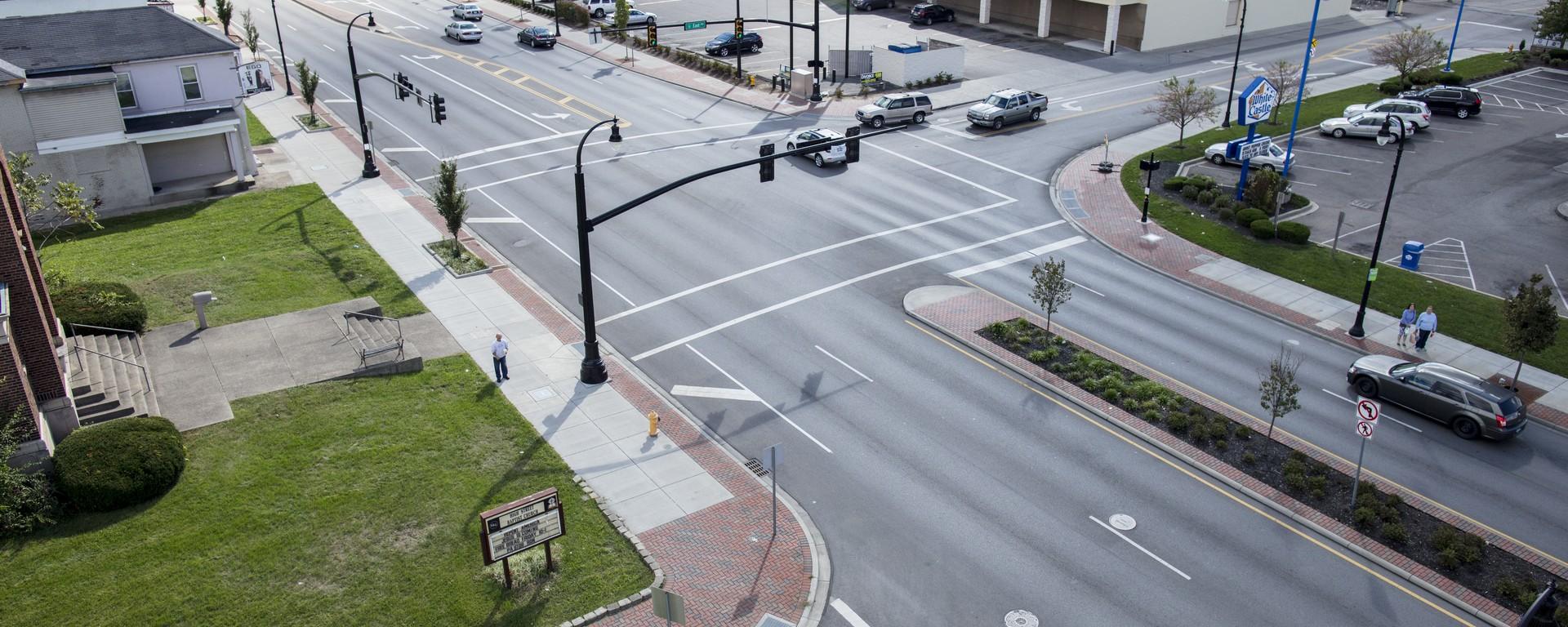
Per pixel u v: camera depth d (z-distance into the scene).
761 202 43.16
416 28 78.75
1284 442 26.23
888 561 21.75
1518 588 20.72
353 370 28.41
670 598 17.33
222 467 23.91
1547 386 29.39
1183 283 36.22
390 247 38.41
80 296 29.25
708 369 29.83
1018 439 26.41
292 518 22.17
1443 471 25.22
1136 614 20.22
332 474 23.86
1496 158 49.25
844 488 24.28
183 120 43.28
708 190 44.56
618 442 25.91
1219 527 22.97
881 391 28.69
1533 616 19.00
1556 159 48.97
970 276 36.31
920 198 43.91
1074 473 24.97
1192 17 72.62
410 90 43.69
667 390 28.70
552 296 34.75
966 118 56.16
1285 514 23.39
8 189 26.03
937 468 25.11
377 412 26.66
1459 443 26.50
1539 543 22.52
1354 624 20.03
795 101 58.91
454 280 35.62
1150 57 69.12
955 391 28.75
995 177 46.69
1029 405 28.08
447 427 26.12
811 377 29.39
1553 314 27.61
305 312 32.16
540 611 19.81
